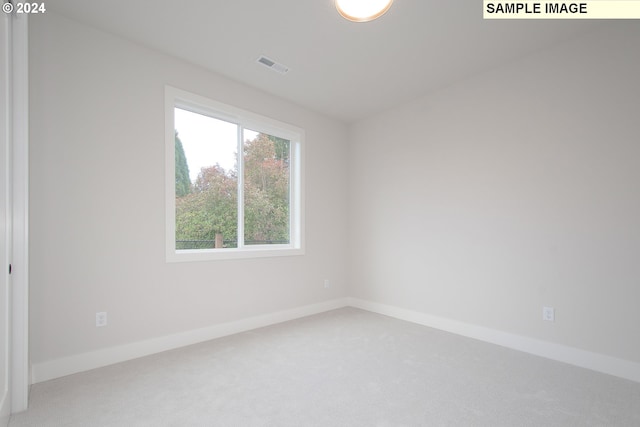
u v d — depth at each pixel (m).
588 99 2.36
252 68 2.88
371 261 3.97
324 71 2.94
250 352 2.53
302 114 3.75
